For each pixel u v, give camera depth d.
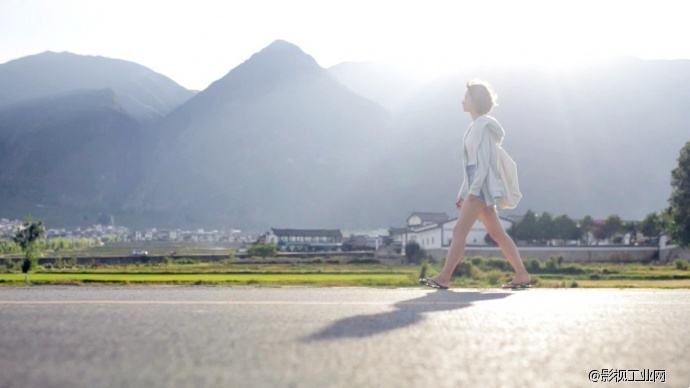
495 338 4.76
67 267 74.19
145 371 3.64
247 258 98.62
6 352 4.22
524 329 5.22
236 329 5.18
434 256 92.56
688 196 59.47
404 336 4.84
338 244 148.50
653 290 10.98
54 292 9.17
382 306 6.93
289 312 6.34
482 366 3.77
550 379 3.46
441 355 4.10
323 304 7.13
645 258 81.50
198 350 4.27
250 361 3.91
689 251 79.00
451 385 3.30
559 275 47.19
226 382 3.36
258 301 7.52
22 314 6.18
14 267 69.44
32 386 3.28
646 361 3.97
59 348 4.36
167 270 62.09
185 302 7.34
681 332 5.13
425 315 6.11
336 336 4.83
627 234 106.88
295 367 3.74
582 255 81.44
